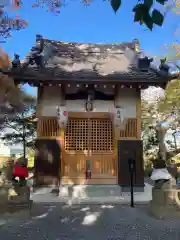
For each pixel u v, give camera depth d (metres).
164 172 7.10
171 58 14.17
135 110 9.98
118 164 9.73
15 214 6.55
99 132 10.18
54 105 9.92
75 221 6.34
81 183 9.70
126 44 12.38
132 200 7.86
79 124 10.19
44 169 9.60
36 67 9.70
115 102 9.99
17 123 14.53
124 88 10.06
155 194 6.96
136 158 9.75
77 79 9.16
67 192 9.34
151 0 2.38
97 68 10.25
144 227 5.88
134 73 9.47
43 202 8.33
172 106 14.83
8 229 5.73
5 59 11.30
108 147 10.13
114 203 8.20
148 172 15.16
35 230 5.67
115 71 9.79
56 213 7.05
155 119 15.91
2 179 7.24
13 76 9.05
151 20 2.48
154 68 9.78
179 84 13.97
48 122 9.88
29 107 13.74
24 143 14.99
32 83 9.66
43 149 9.73
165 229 5.73
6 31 7.08
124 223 6.18
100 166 9.98
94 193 9.32
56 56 11.27
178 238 5.20
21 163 7.36
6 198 6.58
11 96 12.10
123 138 9.87
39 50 10.67
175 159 14.90
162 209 6.54
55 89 10.00
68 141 10.10
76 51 11.92
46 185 9.50
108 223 6.20
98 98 10.11
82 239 5.16
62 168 9.83
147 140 16.77
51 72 9.32
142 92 17.25
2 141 15.55
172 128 15.91
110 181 9.71
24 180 7.23
